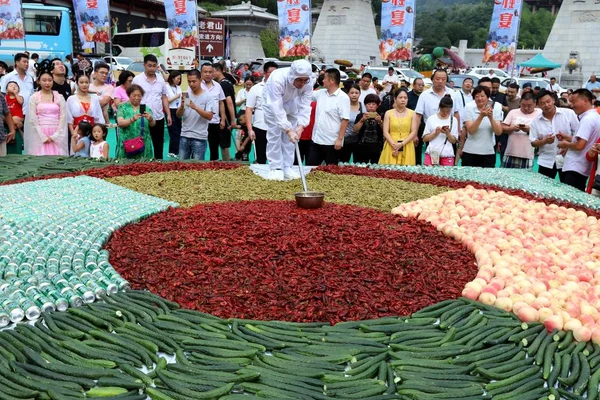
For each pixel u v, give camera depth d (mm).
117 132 9516
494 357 3186
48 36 24250
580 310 3709
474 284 4066
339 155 10172
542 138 8789
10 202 5934
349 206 6254
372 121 9430
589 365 3162
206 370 2959
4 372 2885
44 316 3523
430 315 3680
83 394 2777
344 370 3027
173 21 17047
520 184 7629
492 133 9398
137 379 2877
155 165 8414
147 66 10227
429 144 9305
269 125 7836
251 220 5375
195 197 6723
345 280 4148
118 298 3773
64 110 9062
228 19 50344
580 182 8047
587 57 36625
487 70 33906
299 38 15336
